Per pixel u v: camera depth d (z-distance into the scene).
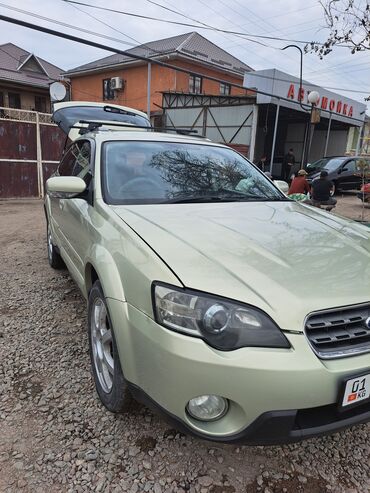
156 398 1.78
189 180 3.15
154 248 2.01
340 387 1.67
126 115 7.64
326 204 9.56
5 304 3.92
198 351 1.64
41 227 7.61
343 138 25.23
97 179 2.91
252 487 1.95
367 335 1.79
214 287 1.73
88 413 2.39
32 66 29.38
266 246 2.15
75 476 1.96
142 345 1.82
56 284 4.46
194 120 19.53
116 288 2.03
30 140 11.31
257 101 16.86
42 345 3.15
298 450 2.20
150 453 2.11
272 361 1.62
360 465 2.11
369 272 2.00
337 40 5.84
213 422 1.74
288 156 21.89
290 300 1.73
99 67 27.39
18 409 2.42
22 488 1.89
